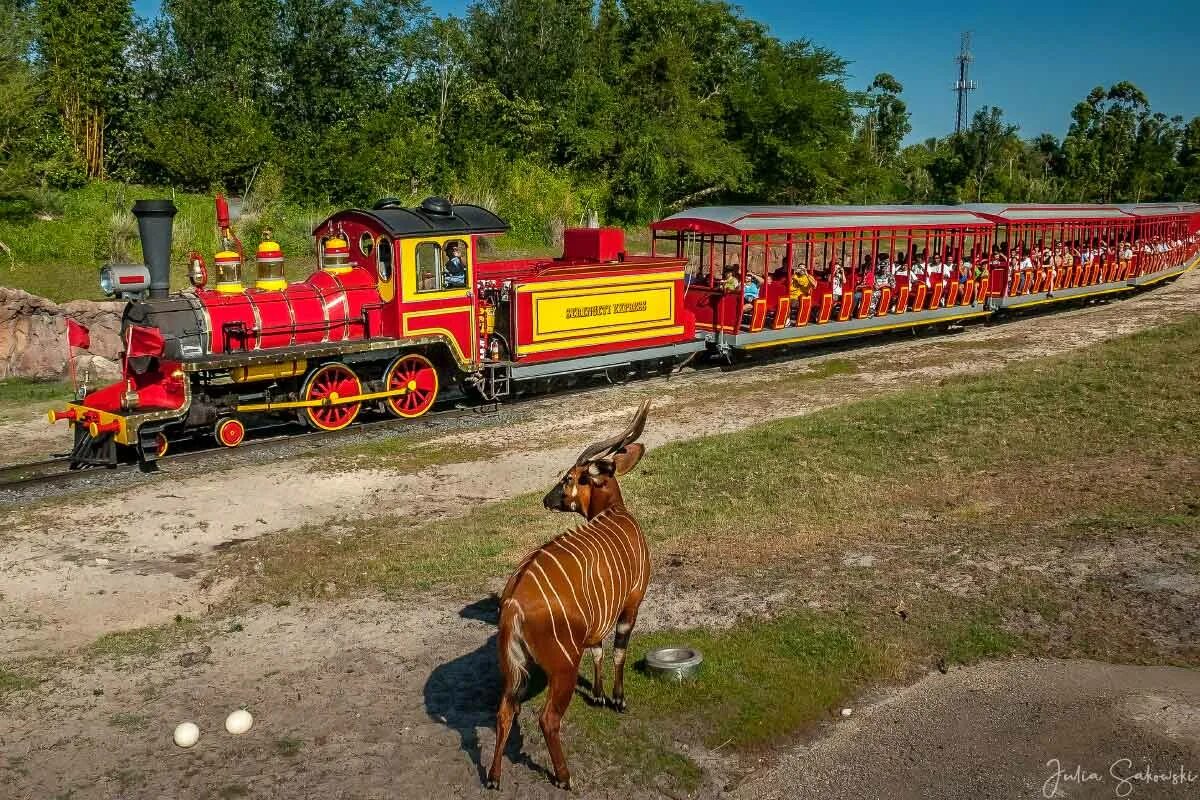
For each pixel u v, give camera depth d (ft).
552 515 34.22
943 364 63.16
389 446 45.21
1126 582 24.25
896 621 23.29
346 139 111.65
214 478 40.27
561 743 18.90
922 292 76.28
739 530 30.91
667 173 136.05
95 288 74.59
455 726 19.83
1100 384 46.73
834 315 70.74
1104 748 17.81
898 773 17.51
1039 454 36.91
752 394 55.57
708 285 66.95
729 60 156.35
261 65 115.03
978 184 193.98
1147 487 31.78
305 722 20.17
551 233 116.37
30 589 28.91
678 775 17.80
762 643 22.54
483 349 53.67
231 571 29.96
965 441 39.27
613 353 59.31
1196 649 21.11
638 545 19.30
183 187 105.40
